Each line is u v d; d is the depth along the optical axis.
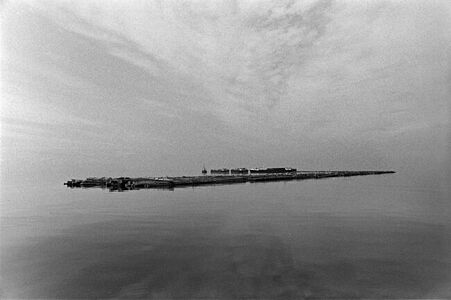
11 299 14.23
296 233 25.94
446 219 32.81
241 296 14.52
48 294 14.83
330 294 14.73
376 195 56.53
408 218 33.25
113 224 29.67
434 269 17.83
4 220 32.16
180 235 25.25
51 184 89.81
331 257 19.86
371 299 14.24
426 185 81.19
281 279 16.33
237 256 19.97
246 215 34.34
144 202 45.56
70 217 33.62
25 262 19.03
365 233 26.14
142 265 18.45
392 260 19.31
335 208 39.88
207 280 16.14
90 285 15.77
